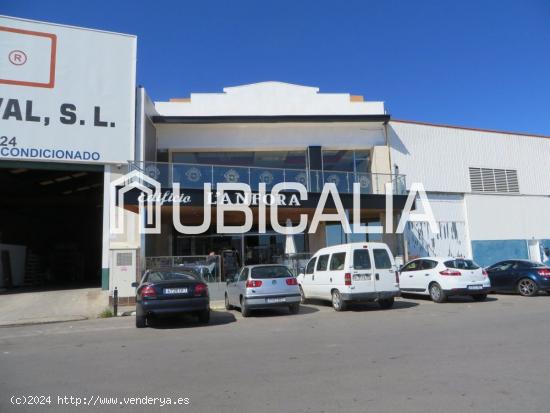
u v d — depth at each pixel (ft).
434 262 49.24
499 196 84.38
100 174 73.61
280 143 75.20
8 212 100.12
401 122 80.43
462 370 19.07
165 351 25.84
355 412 14.58
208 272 55.11
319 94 78.64
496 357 21.17
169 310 35.17
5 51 60.49
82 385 18.93
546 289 50.34
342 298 42.83
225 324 37.14
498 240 82.74
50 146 60.80
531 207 86.69
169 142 73.56
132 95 65.05
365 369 19.83
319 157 75.36
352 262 43.11
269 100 77.56
